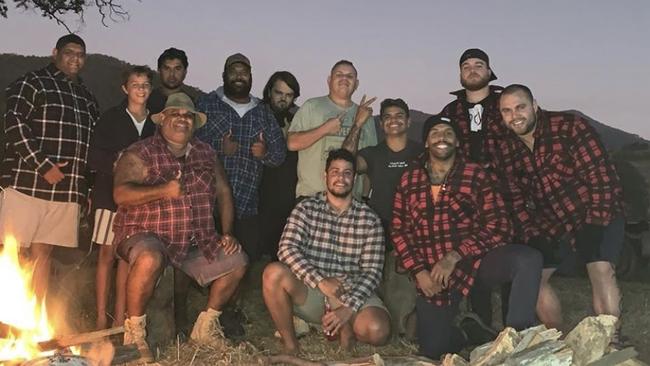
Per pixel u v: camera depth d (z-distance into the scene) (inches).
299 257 207.0
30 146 218.8
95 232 217.3
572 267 214.8
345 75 245.6
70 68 228.4
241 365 192.9
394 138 236.1
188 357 195.9
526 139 211.5
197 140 215.9
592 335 173.5
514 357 170.2
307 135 240.2
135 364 188.7
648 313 258.7
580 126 204.4
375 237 214.4
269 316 248.8
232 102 242.4
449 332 207.8
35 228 225.1
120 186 201.3
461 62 230.8
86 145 231.0
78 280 253.9
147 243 195.9
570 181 205.5
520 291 197.8
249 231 241.3
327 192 217.0
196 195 209.0
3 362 169.8
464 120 230.8
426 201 210.5
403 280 230.4
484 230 206.8
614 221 203.5
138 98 220.7
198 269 208.8
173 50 242.8
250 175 241.0
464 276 205.9
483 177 208.8
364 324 206.5
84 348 189.5
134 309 194.2
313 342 217.3
